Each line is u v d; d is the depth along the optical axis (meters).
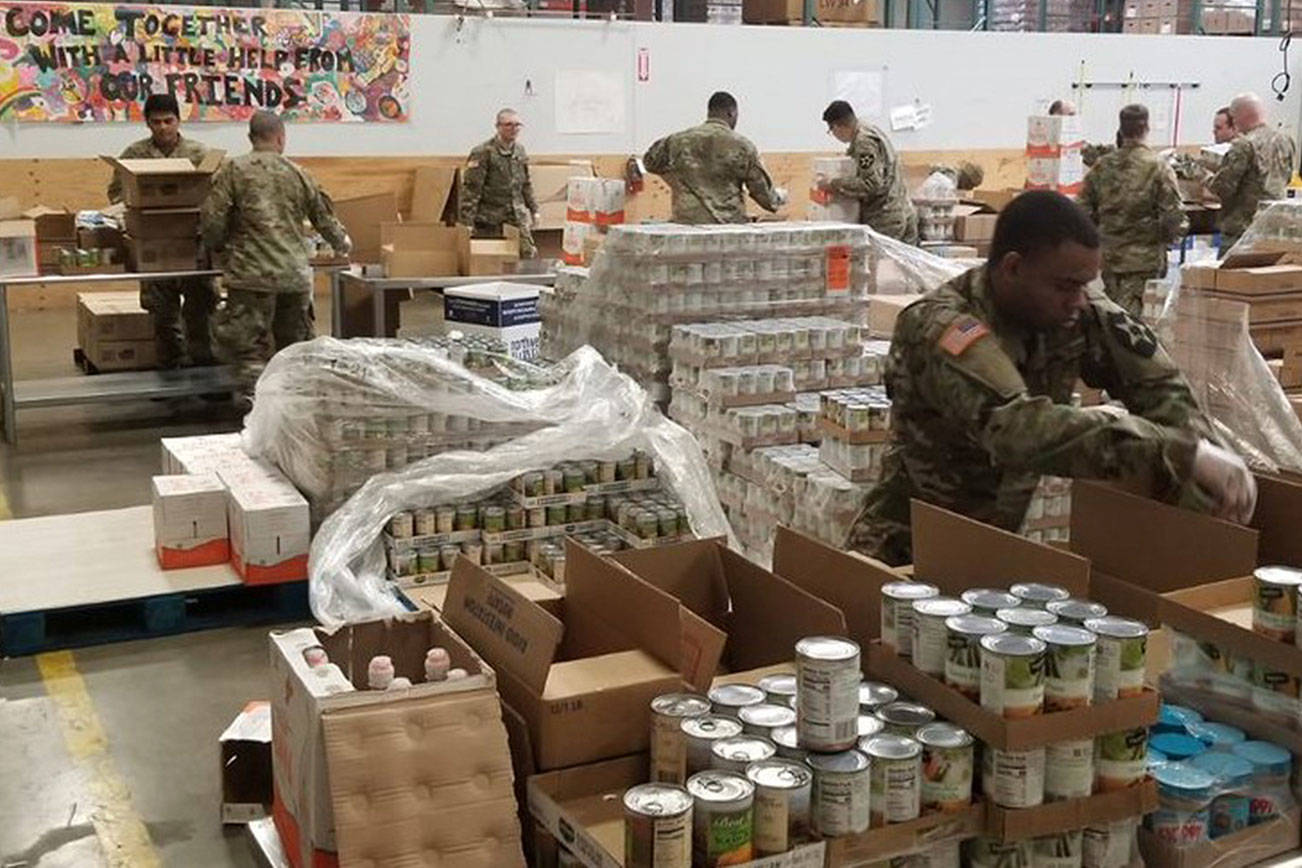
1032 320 2.26
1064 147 8.67
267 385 4.33
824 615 2.06
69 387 6.54
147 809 2.96
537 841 1.91
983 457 2.39
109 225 6.49
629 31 10.96
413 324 8.98
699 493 4.09
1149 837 1.79
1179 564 2.14
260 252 6.27
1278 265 3.98
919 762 1.65
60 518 4.66
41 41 9.08
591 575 2.20
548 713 1.89
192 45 9.50
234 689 3.60
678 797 1.57
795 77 11.62
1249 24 13.95
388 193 8.72
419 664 2.33
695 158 7.09
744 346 4.38
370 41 10.05
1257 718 1.91
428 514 3.91
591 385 4.29
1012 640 1.68
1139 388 2.33
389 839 1.86
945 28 14.16
